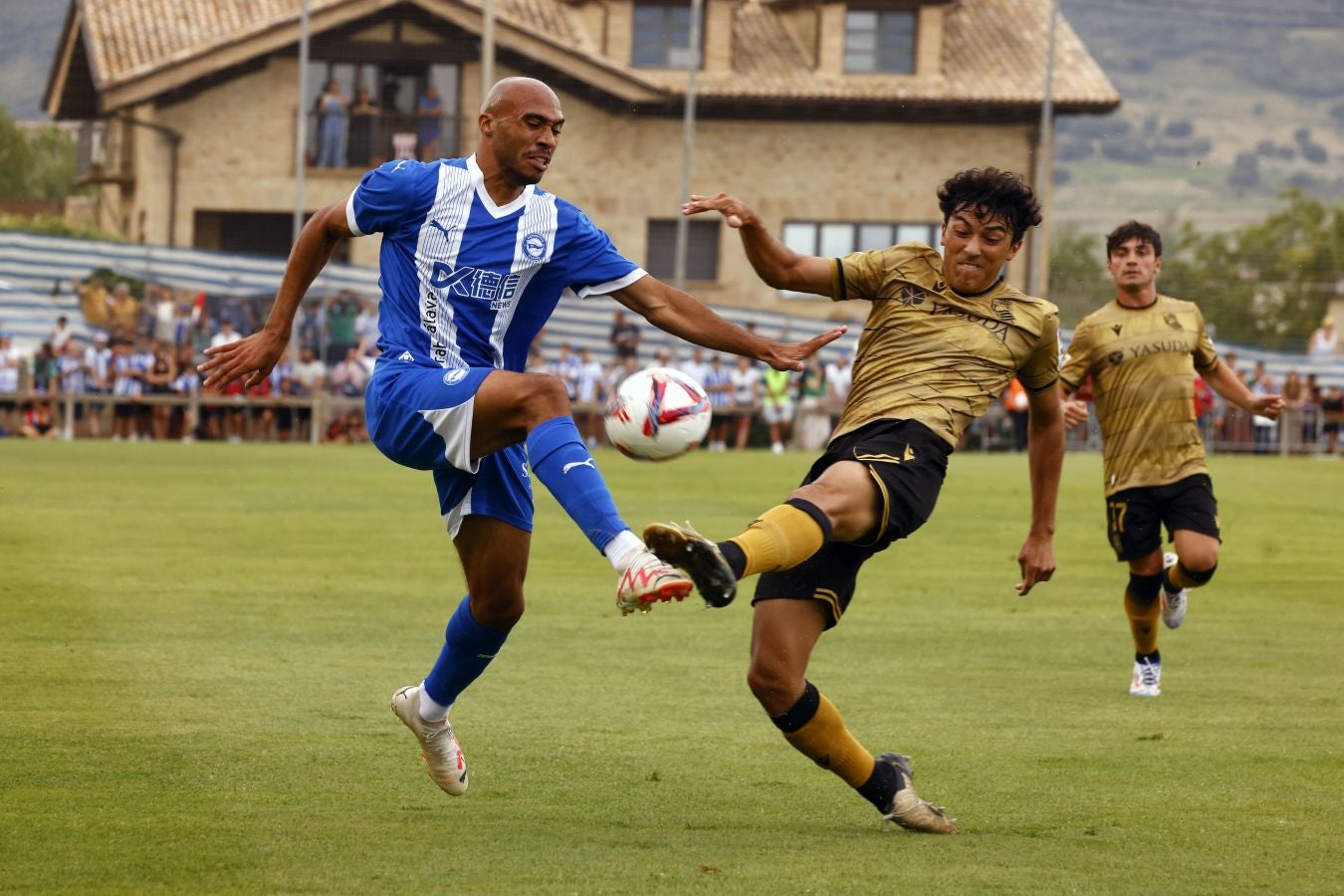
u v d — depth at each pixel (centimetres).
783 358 986
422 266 965
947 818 947
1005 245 999
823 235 7606
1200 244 8062
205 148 7156
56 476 3803
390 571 2225
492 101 959
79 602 1853
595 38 7700
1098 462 5581
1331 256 7738
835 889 805
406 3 7100
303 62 6319
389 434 955
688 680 1462
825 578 943
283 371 5850
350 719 1244
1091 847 904
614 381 5994
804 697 933
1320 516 3500
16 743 1127
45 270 5950
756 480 4109
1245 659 1670
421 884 803
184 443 5494
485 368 929
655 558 825
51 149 12144
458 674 985
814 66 7644
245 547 2486
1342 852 899
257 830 907
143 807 954
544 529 2892
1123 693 1459
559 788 1041
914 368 994
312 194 7206
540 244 969
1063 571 2453
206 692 1341
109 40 7412
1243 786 1073
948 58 7750
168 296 6075
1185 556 1526
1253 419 6372
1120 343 1570
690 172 6900
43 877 802
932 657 1647
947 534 2970
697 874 830
